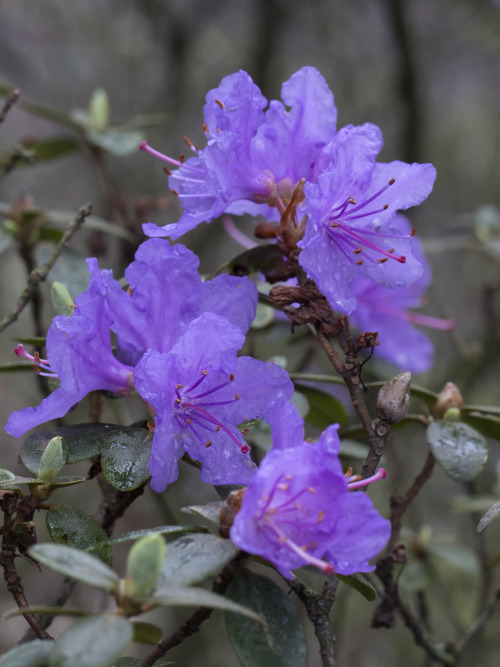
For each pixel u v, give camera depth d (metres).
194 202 0.53
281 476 0.45
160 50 1.33
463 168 1.55
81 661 0.43
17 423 0.49
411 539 0.68
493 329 0.90
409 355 0.67
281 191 0.52
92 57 1.38
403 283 0.52
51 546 0.45
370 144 0.50
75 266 0.64
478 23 1.40
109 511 0.53
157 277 0.50
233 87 0.50
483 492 0.83
